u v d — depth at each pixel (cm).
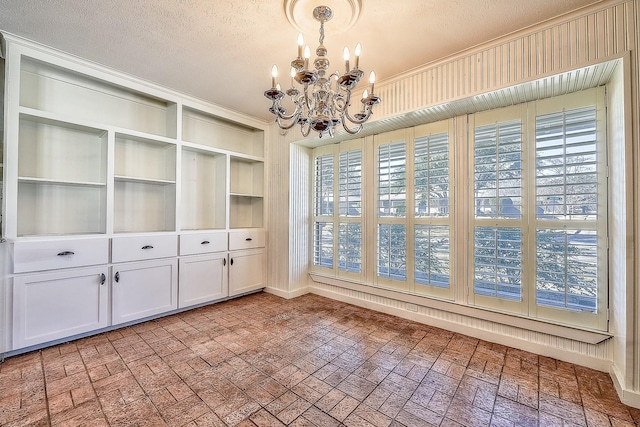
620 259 171
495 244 235
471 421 145
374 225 314
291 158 360
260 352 214
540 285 216
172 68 248
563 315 206
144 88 274
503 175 232
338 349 220
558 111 211
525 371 191
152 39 207
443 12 176
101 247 241
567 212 205
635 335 158
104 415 146
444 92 231
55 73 241
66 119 228
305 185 377
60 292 221
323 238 367
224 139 369
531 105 222
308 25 189
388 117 265
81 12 178
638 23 159
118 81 257
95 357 204
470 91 218
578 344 201
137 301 263
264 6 172
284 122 365
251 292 372
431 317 269
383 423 143
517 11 175
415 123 279
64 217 247
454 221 257
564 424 143
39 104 233
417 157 283
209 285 318
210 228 345
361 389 170
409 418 147
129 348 218
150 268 272
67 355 206
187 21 187
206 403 156
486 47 209
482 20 183
